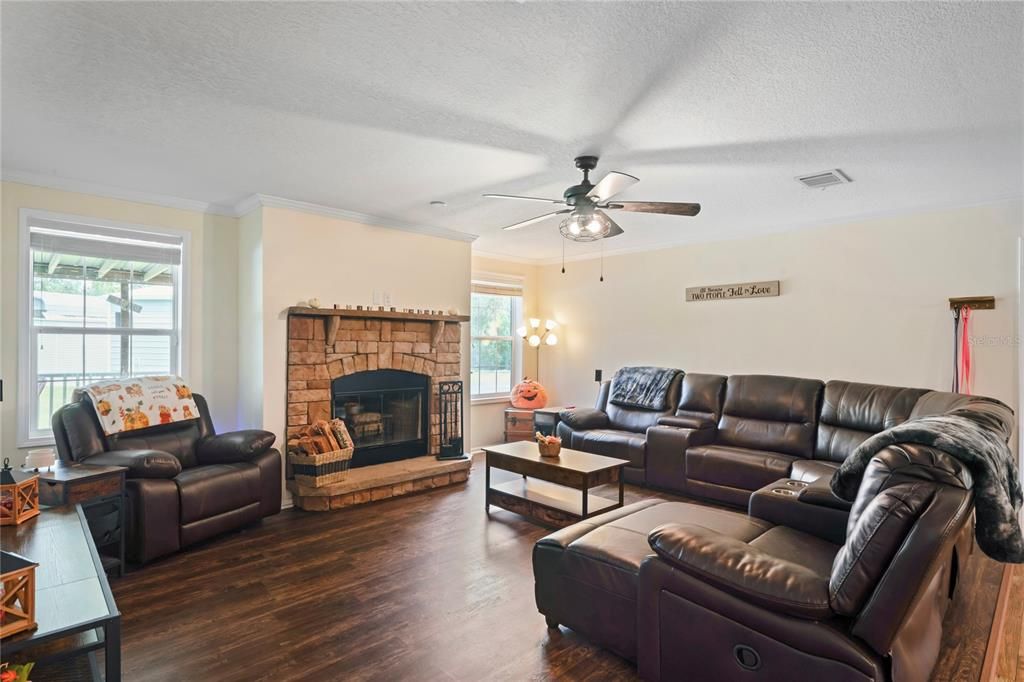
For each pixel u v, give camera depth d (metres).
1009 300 3.98
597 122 2.67
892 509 1.48
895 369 4.46
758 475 3.99
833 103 2.45
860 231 4.64
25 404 3.51
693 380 5.03
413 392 5.02
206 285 4.28
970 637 2.30
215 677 2.02
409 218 4.79
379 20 1.84
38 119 2.65
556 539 2.36
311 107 2.52
